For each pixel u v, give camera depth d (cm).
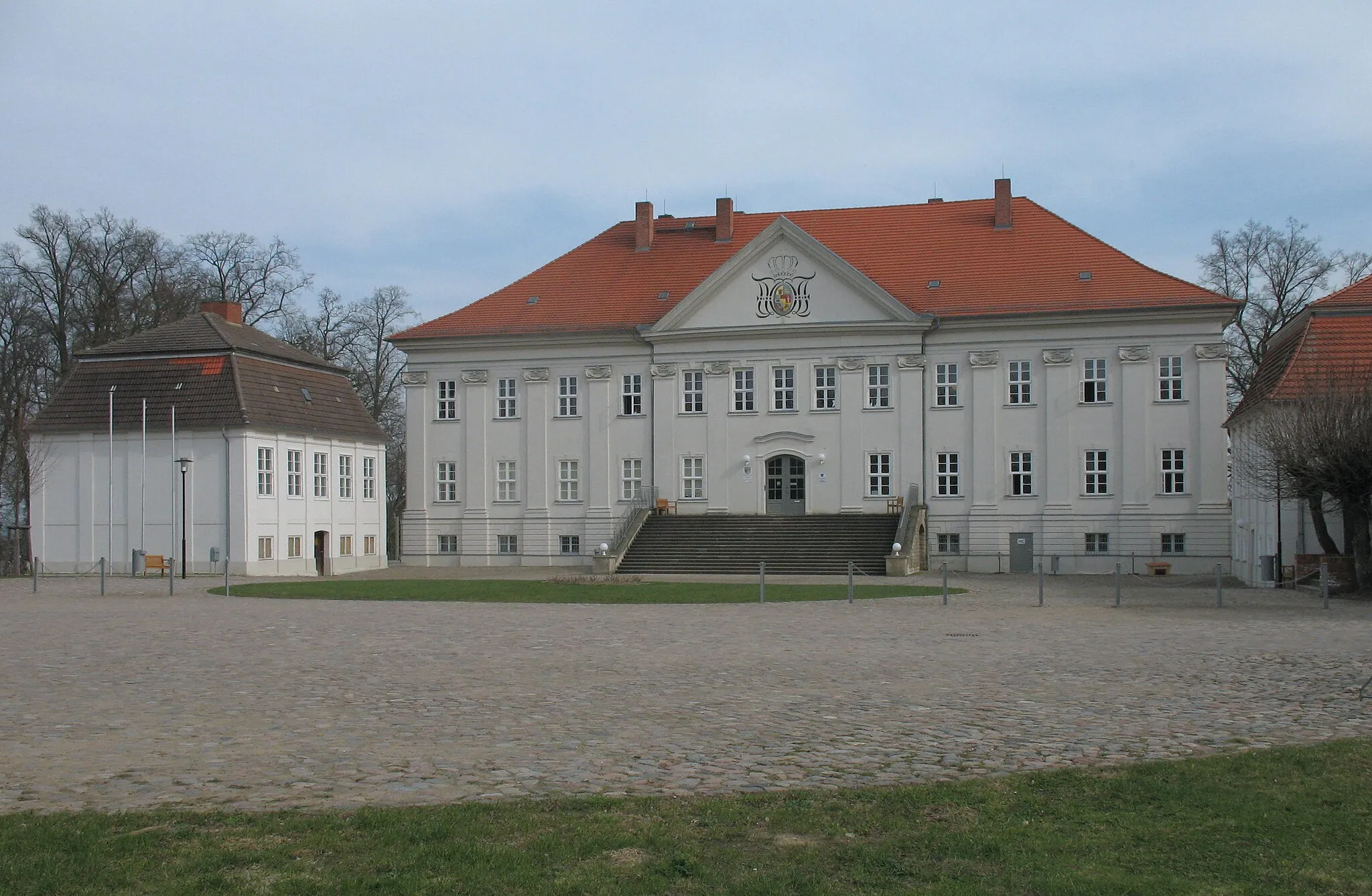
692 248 6538
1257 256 6819
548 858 877
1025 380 5716
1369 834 950
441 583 4381
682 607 3312
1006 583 4469
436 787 1115
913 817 998
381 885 818
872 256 6166
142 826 968
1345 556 3944
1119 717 1473
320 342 8219
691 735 1368
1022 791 1079
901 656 2128
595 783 1128
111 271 6656
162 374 5628
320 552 6038
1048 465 5650
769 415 5962
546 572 5669
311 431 5906
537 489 6231
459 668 1978
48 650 2277
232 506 5438
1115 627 2639
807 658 2108
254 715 1527
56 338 6506
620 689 1733
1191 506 5503
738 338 5988
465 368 6350
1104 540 5591
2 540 6378
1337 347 4259
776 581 4525
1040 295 5709
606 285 6425
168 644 2369
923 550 5450
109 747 1321
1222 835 946
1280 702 1573
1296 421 3741
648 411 6128
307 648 2300
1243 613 3009
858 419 5862
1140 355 5556
